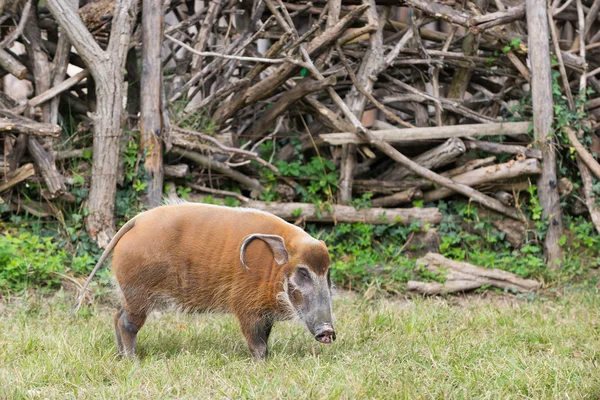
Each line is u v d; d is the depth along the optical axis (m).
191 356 8.45
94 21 12.65
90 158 12.93
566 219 14.19
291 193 13.88
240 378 7.58
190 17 14.23
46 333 9.52
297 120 14.82
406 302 12.30
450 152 13.71
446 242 13.73
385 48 14.48
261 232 8.47
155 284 8.51
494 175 13.82
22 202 12.84
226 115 13.79
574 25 15.86
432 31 15.30
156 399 7.03
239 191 13.89
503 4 14.74
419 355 8.55
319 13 14.82
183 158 13.48
